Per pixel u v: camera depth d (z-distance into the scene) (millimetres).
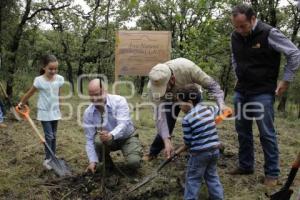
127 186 4887
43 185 5016
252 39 4633
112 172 5285
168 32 8336
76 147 6699
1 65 11109
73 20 18906
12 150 6566
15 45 11969
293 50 4402
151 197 4668
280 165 5871
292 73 4477
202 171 4176
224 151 6383
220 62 8891
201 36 6914
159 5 19078
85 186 4863
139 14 19750
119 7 19156
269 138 4805
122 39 8414
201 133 4066
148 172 5344
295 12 15281
